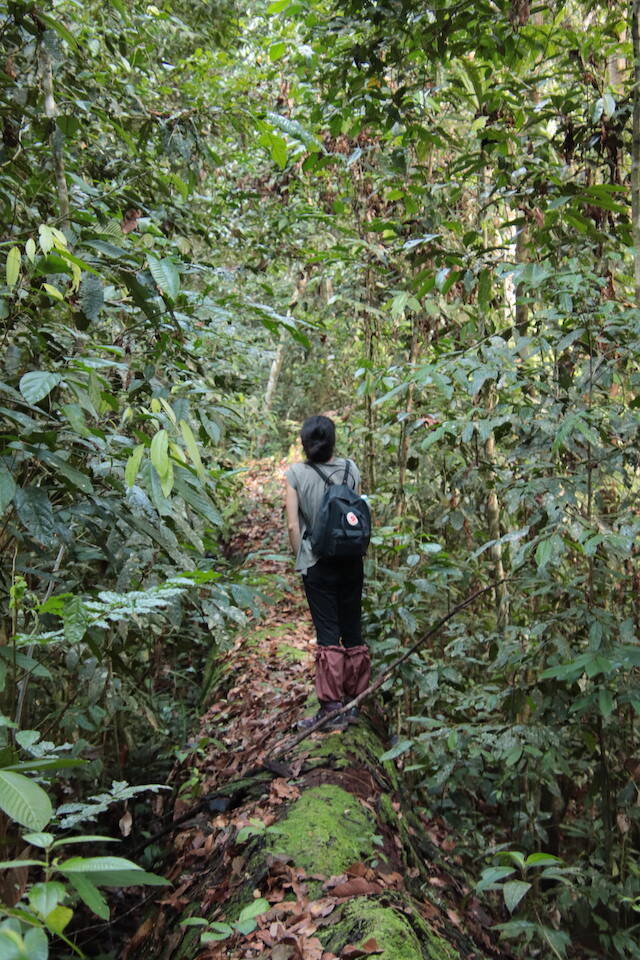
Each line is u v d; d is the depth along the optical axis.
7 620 2.20
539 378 2.88
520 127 3.24
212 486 2.85
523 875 1.77
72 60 3.19
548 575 2.83
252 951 1.93
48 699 2.81
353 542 3.26
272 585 6.08
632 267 3.44
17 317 1.96
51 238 1.71
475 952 2.32
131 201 2.57
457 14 3.20
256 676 4.48
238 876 2.34
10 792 0.93
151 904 2.74
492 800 3.41
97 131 3.51
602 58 3.18
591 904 2.79
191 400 2.69
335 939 1.92
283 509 8.45
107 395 1.87
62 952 2.60
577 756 3.28
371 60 3.27
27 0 2.23
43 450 1.69
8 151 2.53
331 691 3.37
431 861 2.93
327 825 2.50
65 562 2.27
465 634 3.69
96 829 3.19
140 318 2.83
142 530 1.93
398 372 3.66
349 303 4.40
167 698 4.33
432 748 3.00
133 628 2.59
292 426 10.79
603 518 2.78
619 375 2.78
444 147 3.60
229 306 2.49
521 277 2.61
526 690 2.92
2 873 1.59
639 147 2.61
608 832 2.87
